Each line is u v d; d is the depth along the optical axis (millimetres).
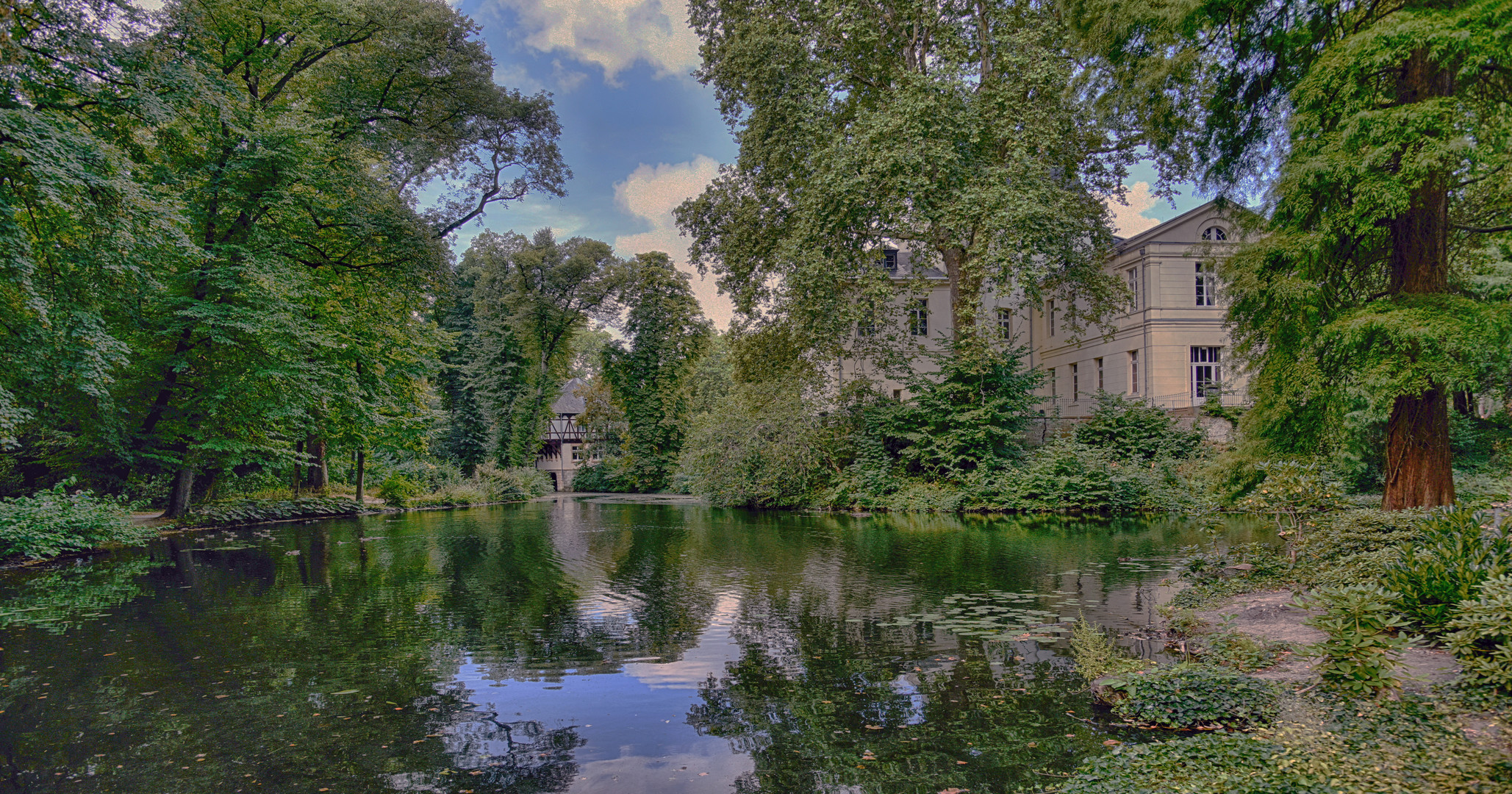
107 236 12578
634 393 46375
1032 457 22094
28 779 4160
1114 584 9383
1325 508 9633
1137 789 3336
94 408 16125
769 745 4496
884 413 24391
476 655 6629
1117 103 11516
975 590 9156
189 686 5809
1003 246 17906
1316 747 3572
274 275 16891
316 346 19125
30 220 12656
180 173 16688
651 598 9203
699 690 5582
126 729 4902
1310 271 8750
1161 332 26375
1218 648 5668
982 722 4762
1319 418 8938
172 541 16406
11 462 17141
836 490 23625
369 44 20625
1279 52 9328
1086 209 21531
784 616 7996
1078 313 23844
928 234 20562
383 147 21156
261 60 18531
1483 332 7555
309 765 4305
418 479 32750
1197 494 18797
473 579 10812
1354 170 7766
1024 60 18000
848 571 10930
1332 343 8578
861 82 22344
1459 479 16641
